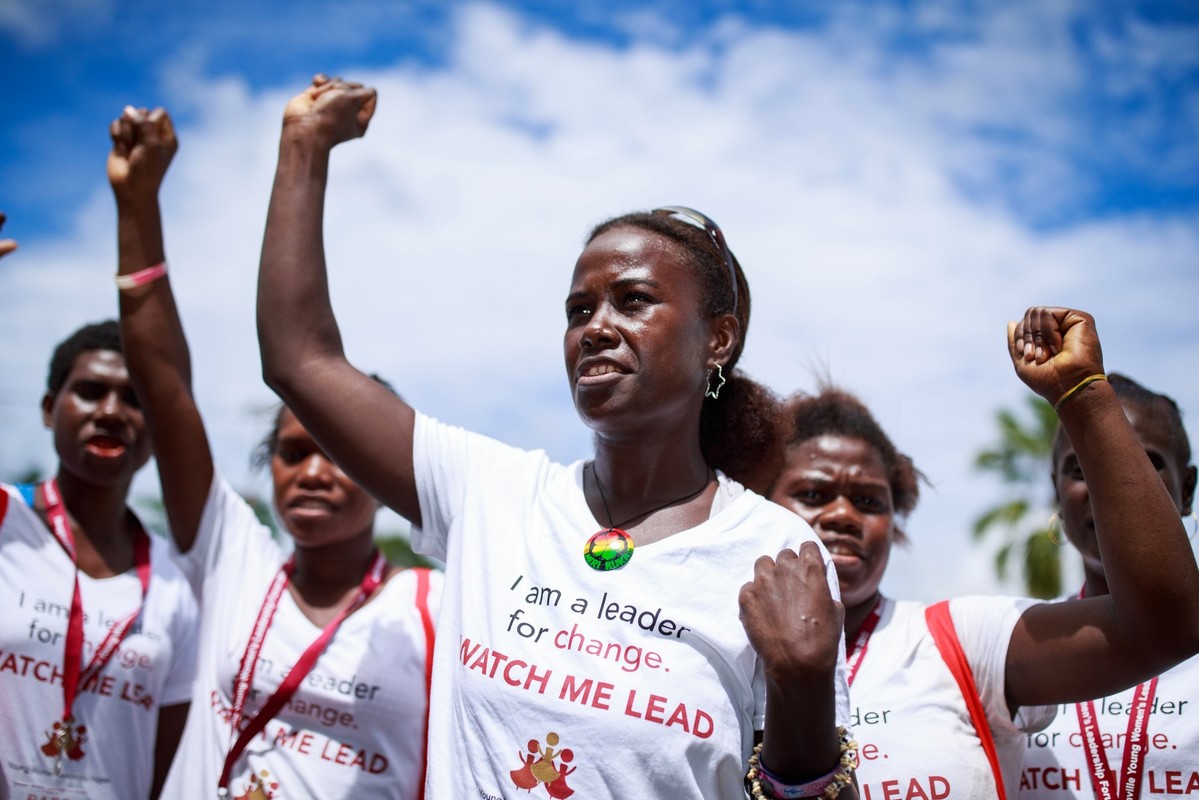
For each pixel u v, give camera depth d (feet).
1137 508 8.04
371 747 12.46
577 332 8.78
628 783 7.24
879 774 10.25
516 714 7.54
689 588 7.82
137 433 14.24
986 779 10.05
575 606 7.82
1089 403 8.23
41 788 12.54
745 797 7.59
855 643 11.62
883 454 13.28
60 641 13.09
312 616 13.46
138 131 12.27
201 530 13.14
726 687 7.64
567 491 8.72
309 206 9.18
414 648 13.08
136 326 12.40
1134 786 10.92
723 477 9.24
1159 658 8.24
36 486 14.25
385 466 8.91
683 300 8.70
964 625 10.72
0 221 11.05
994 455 87.35
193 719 12.67
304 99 9.62
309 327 8.86
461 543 8.58
